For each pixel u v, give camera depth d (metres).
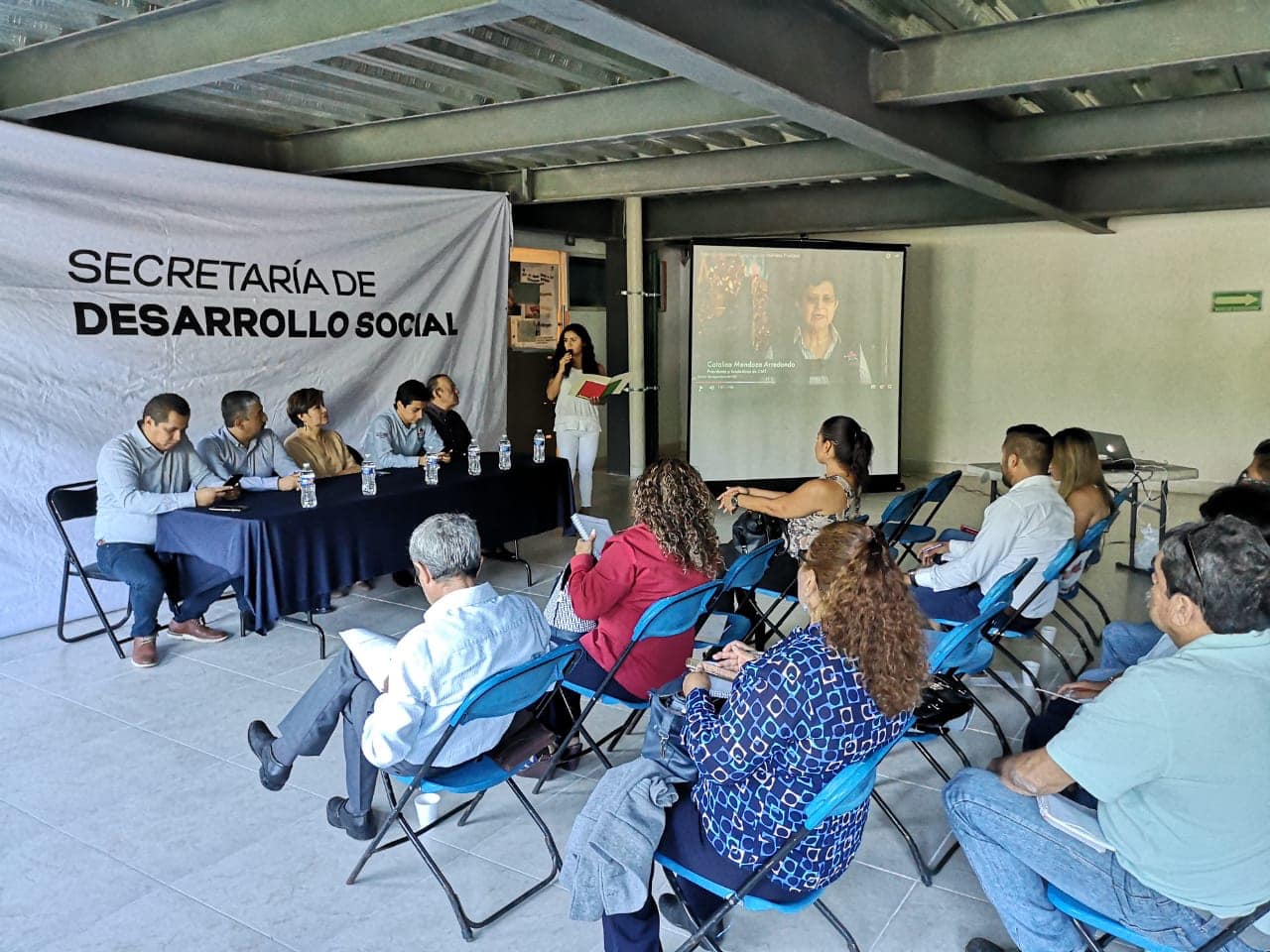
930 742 3.26
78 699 3.54
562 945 2.20
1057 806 1.77
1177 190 5.83
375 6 2.84
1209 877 1.57
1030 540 3.25
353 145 5.20
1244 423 7.79
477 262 6.27
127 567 3.78
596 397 5.54
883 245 8.16
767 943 2.21
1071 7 3.19
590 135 4.38
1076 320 8.38
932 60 3.51
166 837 2.62
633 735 3.31
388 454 4.91
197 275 4.78
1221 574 1.55
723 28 2.91
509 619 2.21
